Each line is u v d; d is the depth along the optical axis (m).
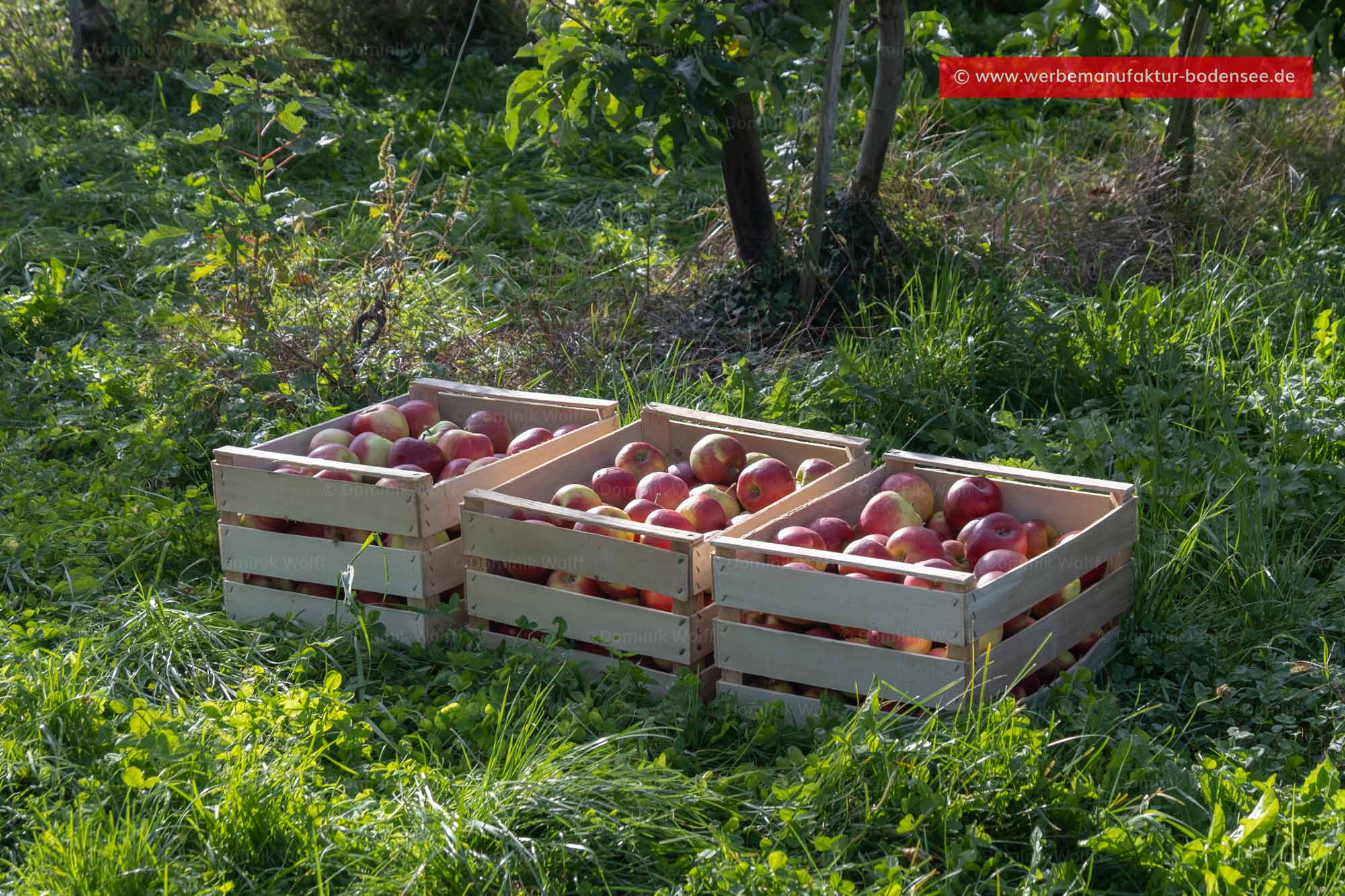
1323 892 2.29
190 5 10.07
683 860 2.51
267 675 3.24
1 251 6.59
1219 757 2.79
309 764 2.75
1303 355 4.98
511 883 2.45
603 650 3.26
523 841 2.50
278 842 2.54
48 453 4.76
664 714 3.01
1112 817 2.55
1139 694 3.12
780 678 3.05
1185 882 2.36
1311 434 4.15
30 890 2.36
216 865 2.48
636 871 2.52
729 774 2.87
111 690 3.12
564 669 3.15
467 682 3.13
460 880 2.44
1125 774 2.72
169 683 3.21
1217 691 3.10
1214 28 7.27
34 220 7.13
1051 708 3.02
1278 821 2.45
